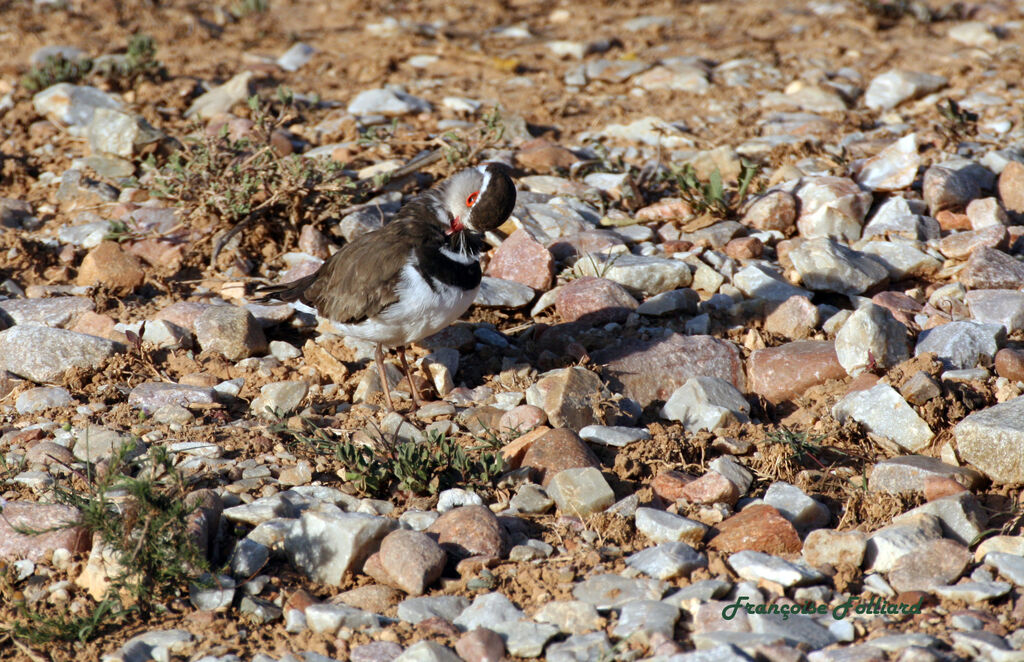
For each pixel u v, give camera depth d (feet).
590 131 139.85
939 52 164.76
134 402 82.23
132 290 102.37
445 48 168.35
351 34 175.83
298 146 130.62
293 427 79.20
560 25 182.50
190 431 77.92
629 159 130.82
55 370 86.22
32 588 62.34
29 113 137.08
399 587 61.98
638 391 84.84
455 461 72.74
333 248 108.68
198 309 95.45
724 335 95.04
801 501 68.64
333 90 151.23
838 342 85.66
